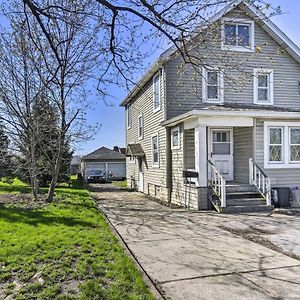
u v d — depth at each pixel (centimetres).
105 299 400
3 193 1555
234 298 409
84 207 1156
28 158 1360
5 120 1267
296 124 1292
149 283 460
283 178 1281
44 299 403
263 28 1488
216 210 1134
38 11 411
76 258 551
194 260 565
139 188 2166
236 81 841
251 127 1283
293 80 1531
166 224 896
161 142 1585
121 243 677
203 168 1188
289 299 405
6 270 493
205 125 1187
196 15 437
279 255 594
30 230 735
